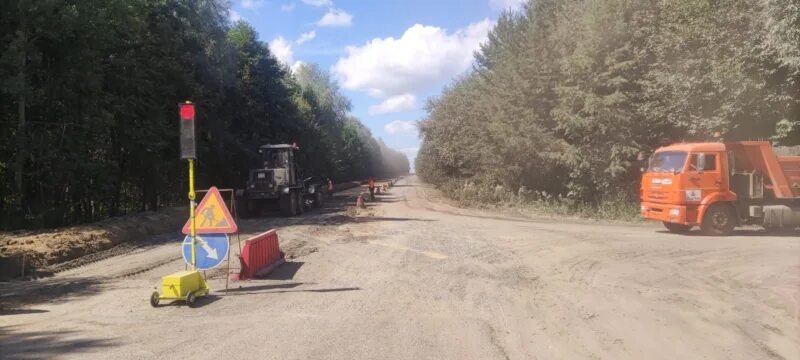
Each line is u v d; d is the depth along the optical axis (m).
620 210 22.83
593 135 23.80
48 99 19.45
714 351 5.79
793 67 16.62
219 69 29.19
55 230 15.12
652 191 17.25
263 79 37.28
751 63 18.66
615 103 22.78
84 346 6.05
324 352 5.74
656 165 17.28
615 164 23.28
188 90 25.98
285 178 26.50
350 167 83.88
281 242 15.03
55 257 12.28
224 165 32.38
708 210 16.23
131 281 10.09
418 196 43.38
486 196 31.28
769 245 13.87
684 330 6.57
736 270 10.45
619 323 6.89
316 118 57.22
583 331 6.54
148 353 5.77
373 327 6.71
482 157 32.12
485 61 42.50
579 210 24.59
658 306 7.75
